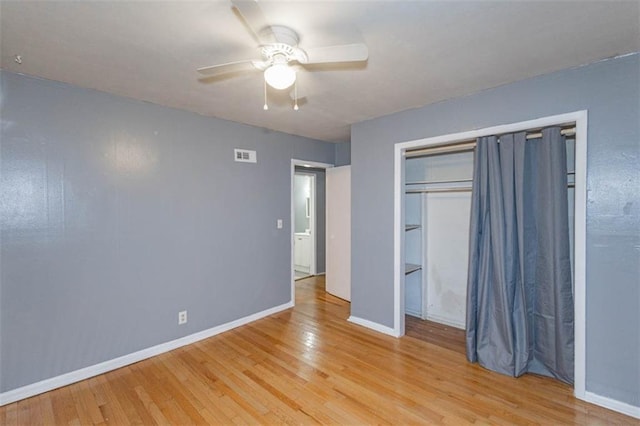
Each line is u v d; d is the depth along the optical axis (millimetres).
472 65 2186
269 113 3270
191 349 3057
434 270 3801
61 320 2439
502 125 2551
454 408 2145
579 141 2188
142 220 2865
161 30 1729
